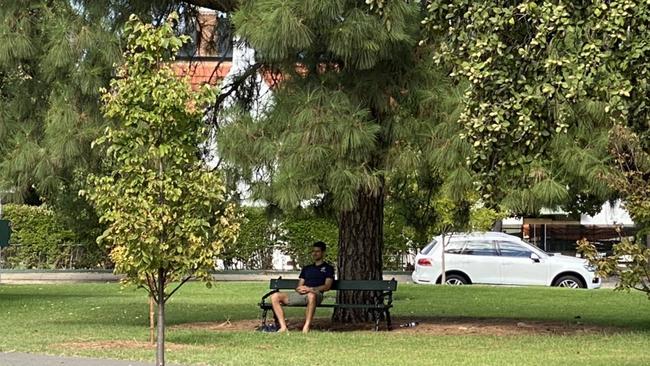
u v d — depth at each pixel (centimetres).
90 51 1455
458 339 1489
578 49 877
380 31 1306
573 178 1303
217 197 1112
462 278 2992
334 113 1352
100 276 3447
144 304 2219
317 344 1421
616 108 891
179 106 1091
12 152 1495
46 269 3572
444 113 1366
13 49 1439
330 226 3572
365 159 1379
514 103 897
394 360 1235
